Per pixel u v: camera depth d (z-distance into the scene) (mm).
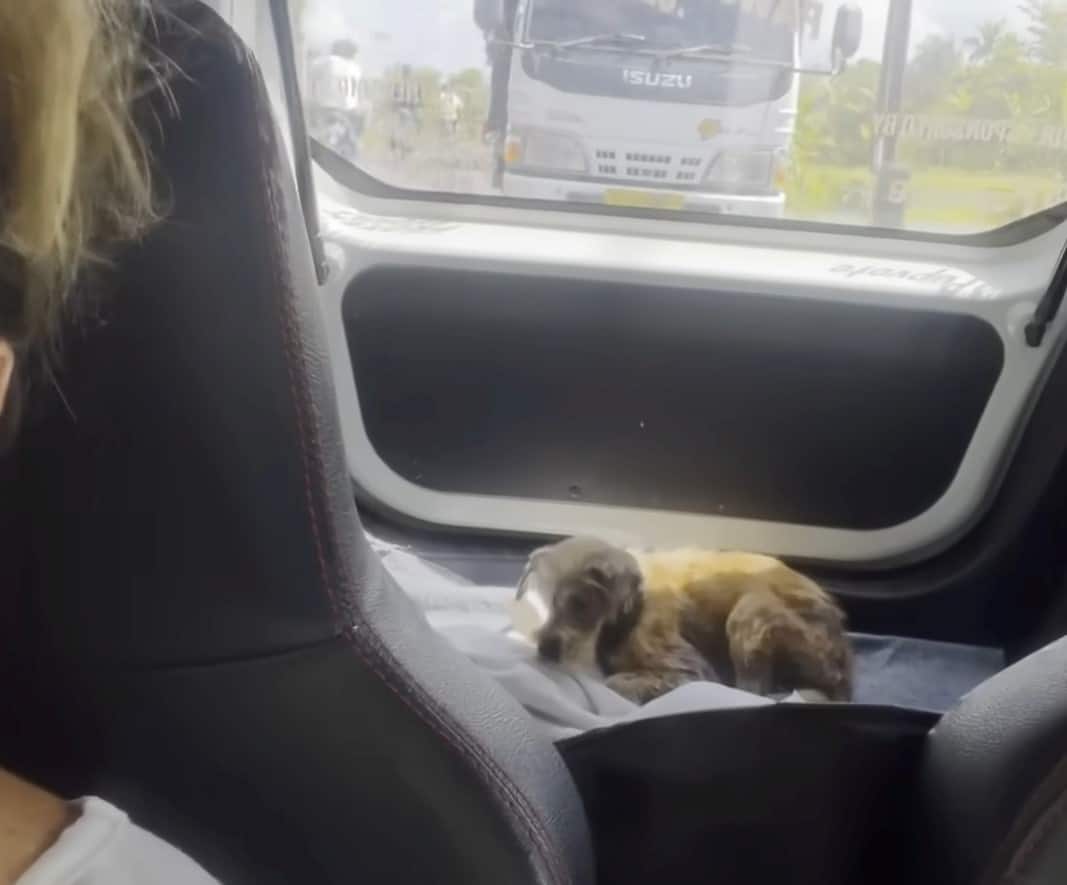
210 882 645
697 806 973
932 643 1793
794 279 1718
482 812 673
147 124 569
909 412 1778
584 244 1782
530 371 1802
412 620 707
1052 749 718
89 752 683
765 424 1803
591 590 1438
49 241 512
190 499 612
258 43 1582
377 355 1805
